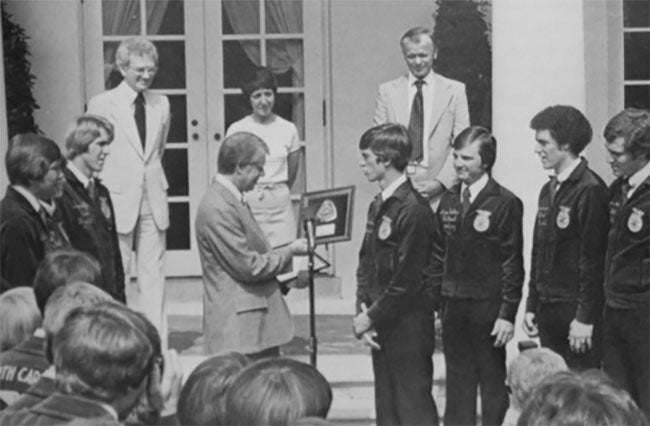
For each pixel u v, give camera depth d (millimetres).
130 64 10516
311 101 13398
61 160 8070
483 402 8383
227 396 4309
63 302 5125
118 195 10492
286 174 11320
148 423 4605
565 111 8195
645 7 13031
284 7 13367
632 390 8047
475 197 8320
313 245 8492
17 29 12320
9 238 7887
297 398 4246
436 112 11000
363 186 13367
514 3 9656
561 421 4066
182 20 13375
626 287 7961
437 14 12695
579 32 9656
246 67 13430
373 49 13312
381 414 8219
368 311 8078
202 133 13461
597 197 8078
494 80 9797
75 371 4223
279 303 8367
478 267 8312
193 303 13219
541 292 8328
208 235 8148
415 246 7977
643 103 13070
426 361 8141
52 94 13000
